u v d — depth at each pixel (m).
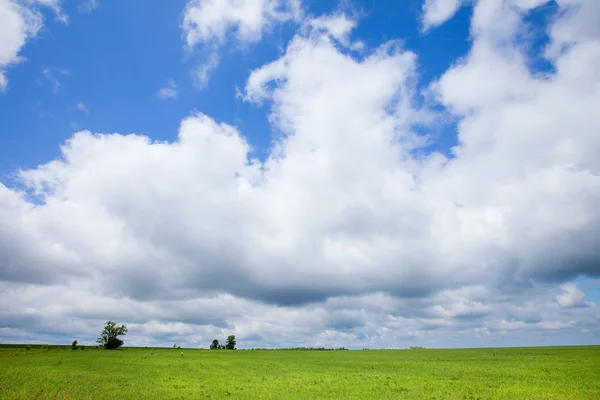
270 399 33.56
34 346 146.62
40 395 34.78
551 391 35.81
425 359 83.31
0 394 34.91
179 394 35.78
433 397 33.66
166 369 60.50
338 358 92.44
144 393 36.09
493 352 108.75
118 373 53.47
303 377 50.12
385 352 126.25
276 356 102.06
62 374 51.25
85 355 93.94
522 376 47.31
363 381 45.19
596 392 35.09
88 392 36.31
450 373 52.66
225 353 118.75
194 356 96.69
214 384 43.00
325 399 33.38
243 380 46.88
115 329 137.62
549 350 113.75
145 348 153.75
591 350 106.81
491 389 37.19
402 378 47.78
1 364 66.56
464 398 32.72
